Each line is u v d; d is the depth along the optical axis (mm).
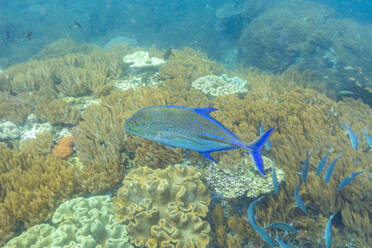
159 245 3336
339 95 9789
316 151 5176
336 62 14484
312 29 15578
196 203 3738
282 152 5137
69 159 5285
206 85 8570
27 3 29953
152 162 4652
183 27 26578
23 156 5055
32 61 11453
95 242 3260
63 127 6418
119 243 3283
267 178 4625
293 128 5738
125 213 3656
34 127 6434
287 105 6484
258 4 22328
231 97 7402
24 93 7652
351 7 48250
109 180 4398
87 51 15734
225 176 4613
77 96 7914
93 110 6238
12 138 6039
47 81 8195
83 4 29906
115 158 4754
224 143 1711
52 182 4191
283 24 16406
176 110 1710
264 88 8039
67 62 10727
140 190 3775
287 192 4738
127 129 1761
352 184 4531
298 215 4656
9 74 9281
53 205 4020
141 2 32344
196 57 12570
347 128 4176
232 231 4312
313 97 7059
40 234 3482
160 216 3590
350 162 4895
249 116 6164
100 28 28344
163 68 9781
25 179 4281
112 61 10367
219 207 4262
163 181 3662
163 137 1763
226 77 10289
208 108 1688
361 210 4430
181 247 3250
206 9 32781
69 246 3178
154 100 6254
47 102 7109
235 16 22594
